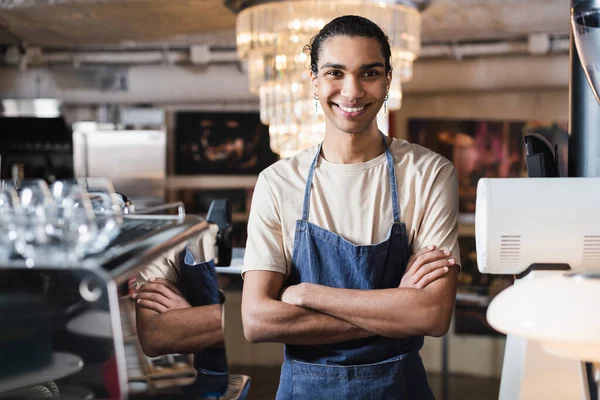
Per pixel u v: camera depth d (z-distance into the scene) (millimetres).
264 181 1953
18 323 1146
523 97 7172
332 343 1854
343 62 1771
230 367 6391
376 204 1881
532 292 1080
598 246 1506
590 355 1076
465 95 7254
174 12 5801
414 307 1771
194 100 7141
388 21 4816
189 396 1441
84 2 5465
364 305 1776
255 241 1928
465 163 7258
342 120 1818
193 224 1601
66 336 1130
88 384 1132
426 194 1883
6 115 6840
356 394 1814
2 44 6898
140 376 1312
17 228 1197
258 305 1847
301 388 1854
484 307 6039
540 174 1851
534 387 1409
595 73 1571
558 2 5406
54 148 7230
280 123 5090
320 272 1878
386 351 1853
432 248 1854
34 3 5508
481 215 1577
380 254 1841
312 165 1927
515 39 6547
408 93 6934
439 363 6195
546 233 1509
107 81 7070
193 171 7715
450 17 5875
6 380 1162
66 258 1138
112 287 1099
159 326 1395
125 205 1772
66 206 1332
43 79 7078
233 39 6879
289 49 4840
